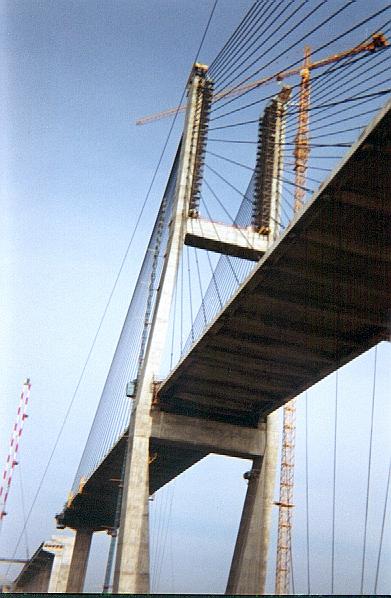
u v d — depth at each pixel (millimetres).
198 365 56062
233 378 58031
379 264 41500
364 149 31734
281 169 65688
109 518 107375
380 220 37219
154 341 62125
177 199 64938
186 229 64000
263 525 59875
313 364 54844
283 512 98125
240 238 63594
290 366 55531
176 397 61156
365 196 35500
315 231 39250
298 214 38500
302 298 46531
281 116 66812
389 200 35344
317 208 36969
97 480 86250
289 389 58969
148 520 56750
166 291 62969
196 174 66438
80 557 110375
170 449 70938
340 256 41312
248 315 49156
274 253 41688
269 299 46938
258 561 58406
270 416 63844
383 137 30734
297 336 51094
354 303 46375
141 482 57656
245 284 45562
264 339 52031
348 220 37812
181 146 69062
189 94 70000
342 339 50594
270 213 64312
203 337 52375
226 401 61938
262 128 67125
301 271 43344
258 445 62469
